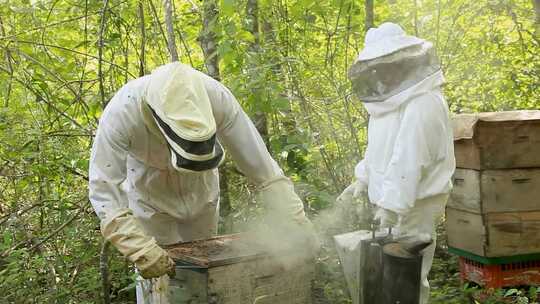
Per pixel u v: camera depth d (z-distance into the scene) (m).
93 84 5.99
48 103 5.62
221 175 5.55
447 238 4.94
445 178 3.57
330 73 5.83
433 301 4.29
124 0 6.01
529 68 7.32
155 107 3.03
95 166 3.31
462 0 6.59
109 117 3.32
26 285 4.79
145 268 3.03
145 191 3.92
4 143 5.21
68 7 6.25
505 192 4.48
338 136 5.86
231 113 3.41
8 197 5.91
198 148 2.88
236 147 3.50
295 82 5.75
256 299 3.13
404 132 3.47
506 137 4.43
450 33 6.60
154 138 3.44
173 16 6.33
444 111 3.54
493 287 4.54
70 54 6.25
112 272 5.16
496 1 6.75
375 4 6.39
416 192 3.46
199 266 2.95
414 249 3.21
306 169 5.32
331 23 6.25
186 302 3.13
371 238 3.43
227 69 5.36
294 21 5.77
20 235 5.36
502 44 7.27
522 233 4.50
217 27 5.14
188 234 4.27
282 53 5.76
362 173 3.99
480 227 4.50
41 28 5.80
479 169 4.43
